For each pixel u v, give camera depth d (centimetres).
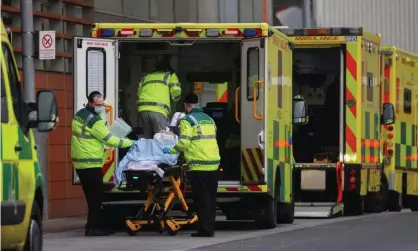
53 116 3228
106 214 5734
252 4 9644
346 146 7025
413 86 8481
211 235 5194
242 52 5406
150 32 5450
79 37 5359
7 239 3103
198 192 5166
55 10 6738
